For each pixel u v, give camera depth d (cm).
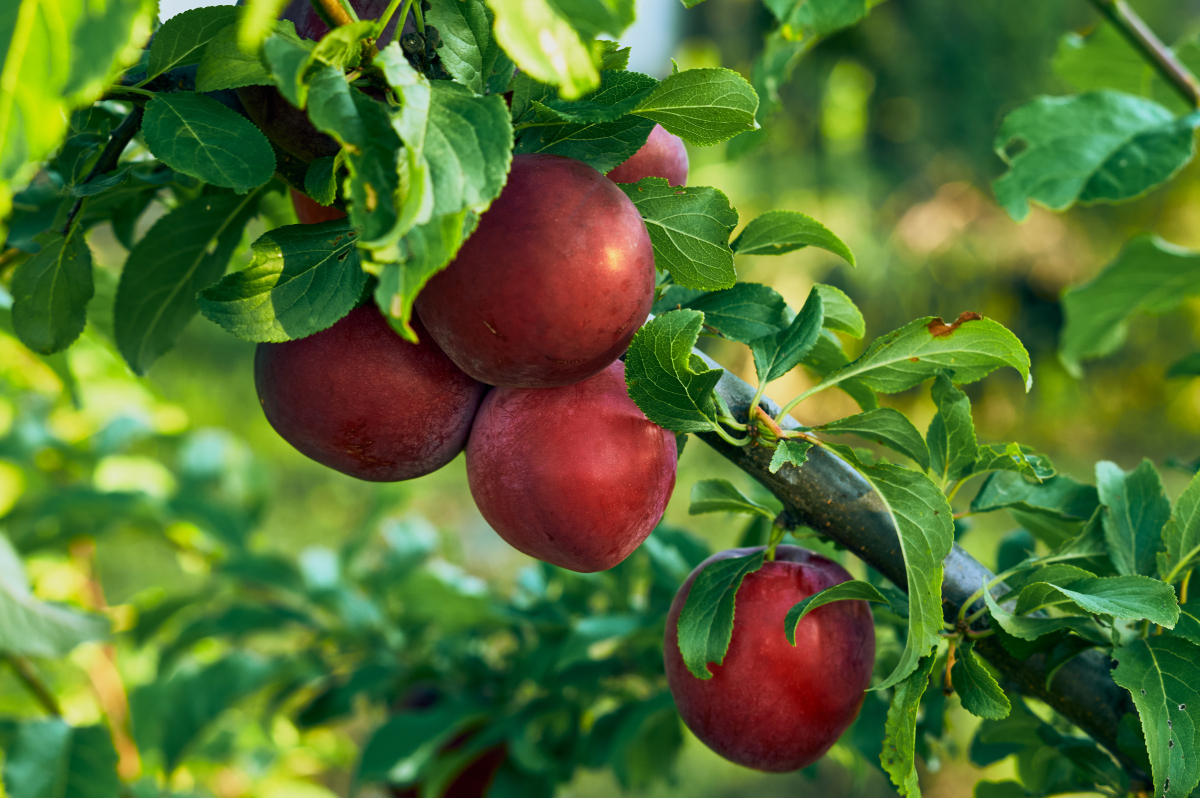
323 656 101
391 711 98
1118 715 64
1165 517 65
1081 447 330
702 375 60
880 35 346
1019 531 73
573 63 54
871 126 354
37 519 95
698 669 63
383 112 56
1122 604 61
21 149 54
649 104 60
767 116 75
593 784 174
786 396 270
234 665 95
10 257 71
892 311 327
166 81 61
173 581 240
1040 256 331
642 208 61
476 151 55
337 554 104
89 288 64
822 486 63
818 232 64
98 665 101
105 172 62
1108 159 71
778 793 195
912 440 63
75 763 75
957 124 348
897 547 63
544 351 59
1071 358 97
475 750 81
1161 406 332
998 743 71
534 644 89
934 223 337
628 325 60
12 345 101
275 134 62
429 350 62
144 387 113
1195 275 87
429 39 60
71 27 54
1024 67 349
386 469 63
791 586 65
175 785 100
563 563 63
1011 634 62
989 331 61
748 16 347
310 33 60
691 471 240
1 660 82
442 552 107
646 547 80
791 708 64
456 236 55
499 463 62
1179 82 78
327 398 62
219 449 112
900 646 74
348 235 60
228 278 59
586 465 61
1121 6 78
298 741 114
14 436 102
